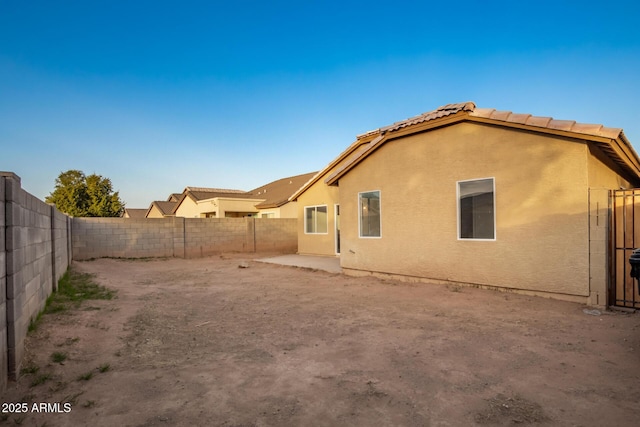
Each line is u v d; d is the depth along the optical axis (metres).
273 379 3.90
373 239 10.40
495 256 7.93
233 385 3.75
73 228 15.19
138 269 13.38
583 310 6.41
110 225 16.08
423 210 9.19
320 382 3.81
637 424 2.98
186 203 33.38
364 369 4.14
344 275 11.12
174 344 5.10
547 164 7.19
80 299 7.55
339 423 3.03
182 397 3.49
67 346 4.73
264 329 5.82
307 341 5.18
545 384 3.68
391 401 3.38
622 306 6.50
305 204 18.98
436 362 4.29
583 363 4.19
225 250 19.12
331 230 17.44
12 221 3.65
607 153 7.70
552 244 7.13
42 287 6.18
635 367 4.06
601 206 6.58
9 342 3.64
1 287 3.47
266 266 14.10
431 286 8.74
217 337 5.42
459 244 8.52
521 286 7.54
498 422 3.02
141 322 6.19
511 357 4.40
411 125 9.16
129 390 3.63
